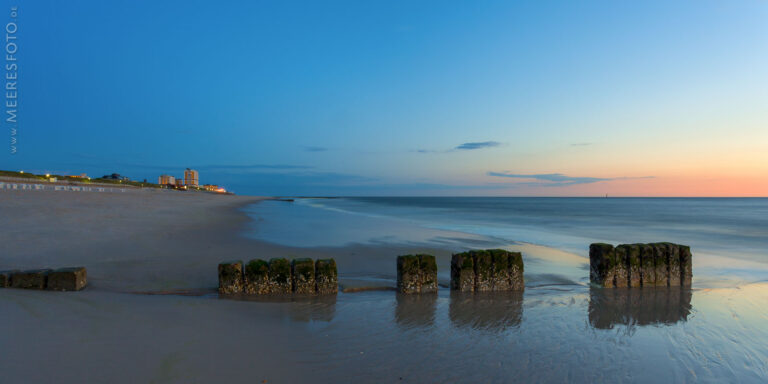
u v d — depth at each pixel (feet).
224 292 22.16
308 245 44.55
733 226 98.07
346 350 15.10
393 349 15.39
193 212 91.66
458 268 24.45
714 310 21.76
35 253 30.50
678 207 270.46
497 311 20.72
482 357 14.97
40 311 15.97
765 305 22.79
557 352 15.71
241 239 47.37
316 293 23.02
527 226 93.04
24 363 11.37
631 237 70.23
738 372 14.43
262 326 17.07
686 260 26.71
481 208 223.10
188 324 16.22
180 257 32.58
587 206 286.25
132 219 60.54
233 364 12.95
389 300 22.29
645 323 19.51
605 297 23.79
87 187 171.01
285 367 13.21
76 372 11.21
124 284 23.35
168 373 11.77
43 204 67.97
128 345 13.43
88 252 32.22
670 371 14.37
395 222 85.81
